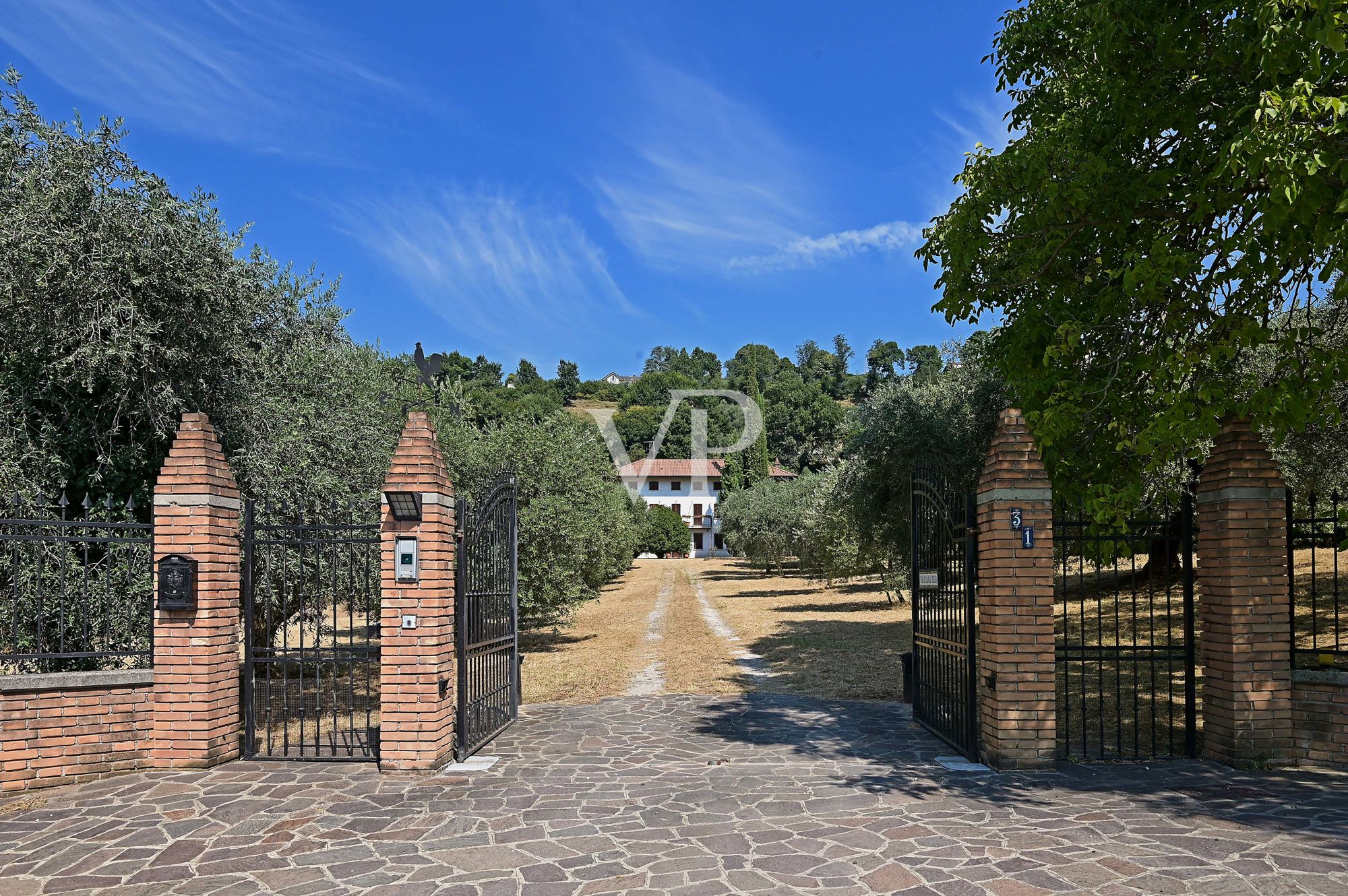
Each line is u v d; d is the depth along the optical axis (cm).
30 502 848
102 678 802
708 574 5556
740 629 2309
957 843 583
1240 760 774
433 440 844
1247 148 648
